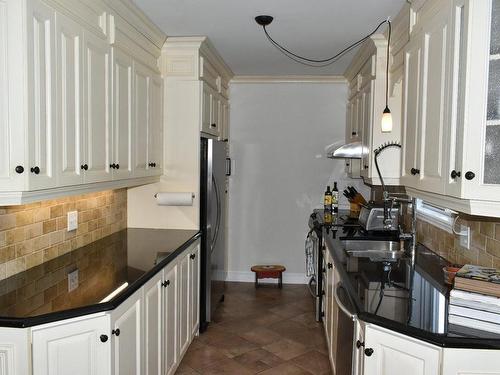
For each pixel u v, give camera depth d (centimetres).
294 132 509
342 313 231
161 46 345
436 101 183
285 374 308
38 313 170
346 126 495
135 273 229
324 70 460
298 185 513
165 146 360
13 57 163
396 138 316
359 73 401
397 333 163
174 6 271
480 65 149
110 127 247
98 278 219
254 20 297
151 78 325
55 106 187
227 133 498
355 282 218
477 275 168
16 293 194
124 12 263
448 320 165
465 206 158
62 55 192
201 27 315
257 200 517
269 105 508
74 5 203
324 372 311
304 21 296
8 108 163
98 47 231
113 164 252
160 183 363
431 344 153
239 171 516
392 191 404
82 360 178
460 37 161
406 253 295
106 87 243
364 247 332
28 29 165
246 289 499
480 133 150
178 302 296
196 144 358
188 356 332
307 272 473
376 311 175
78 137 209
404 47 253
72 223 276
